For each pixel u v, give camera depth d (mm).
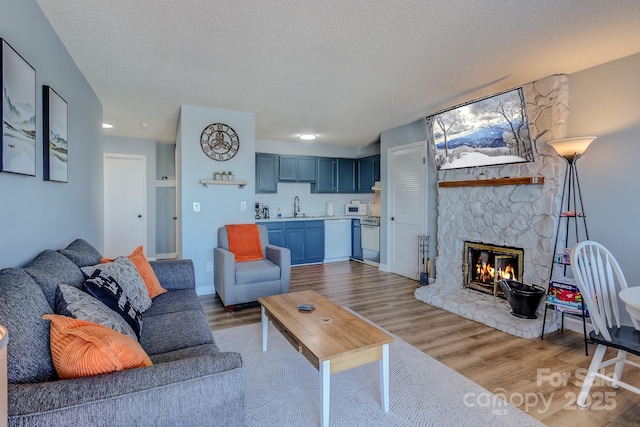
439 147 3893
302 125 4840
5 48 1390
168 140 6039
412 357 2365
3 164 1373
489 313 3061
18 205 1580
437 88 3254
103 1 1828
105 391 896
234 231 3877
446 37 2244
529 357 2375
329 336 1773
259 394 1921
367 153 6586
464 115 3469
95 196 3328
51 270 1503
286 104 3787
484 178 3602
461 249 3920
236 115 4082
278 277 3547
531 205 3127
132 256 2412
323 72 2844
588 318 2760
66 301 1311
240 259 3766
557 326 2885
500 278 3518
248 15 1973
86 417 849
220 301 3680
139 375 965
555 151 2922
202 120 3895
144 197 5977
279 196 6367
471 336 2744
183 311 2094
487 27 2115
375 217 6012
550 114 2953
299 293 2617
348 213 6703
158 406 934
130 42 2301
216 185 4000
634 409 1789
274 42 2311
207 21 2039
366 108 3941
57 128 2107
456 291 3787
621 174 2580
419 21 2043
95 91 3281
